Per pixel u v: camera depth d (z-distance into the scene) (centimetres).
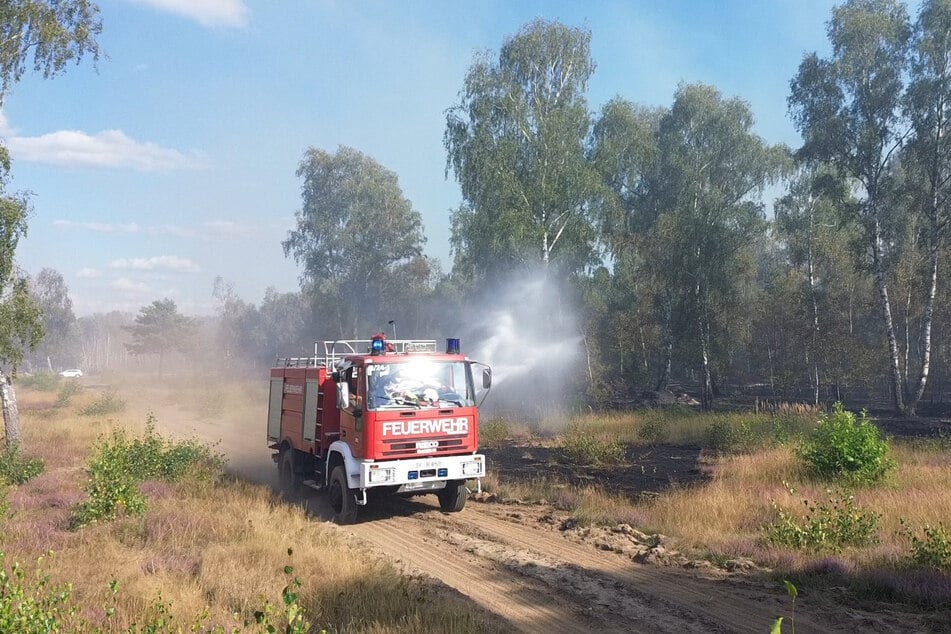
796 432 2027
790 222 4372
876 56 3350
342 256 6206
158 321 8112
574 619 672
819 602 703
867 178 3459
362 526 1095
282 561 794
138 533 959
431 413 1107
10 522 1016
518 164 3506
